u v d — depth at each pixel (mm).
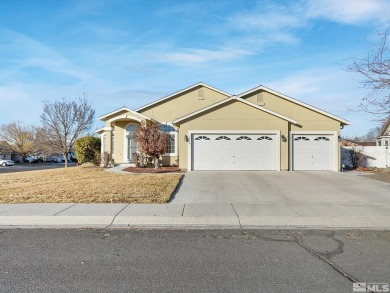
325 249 6824
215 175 19031
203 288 4836
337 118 22094
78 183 16062
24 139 69250
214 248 6895
